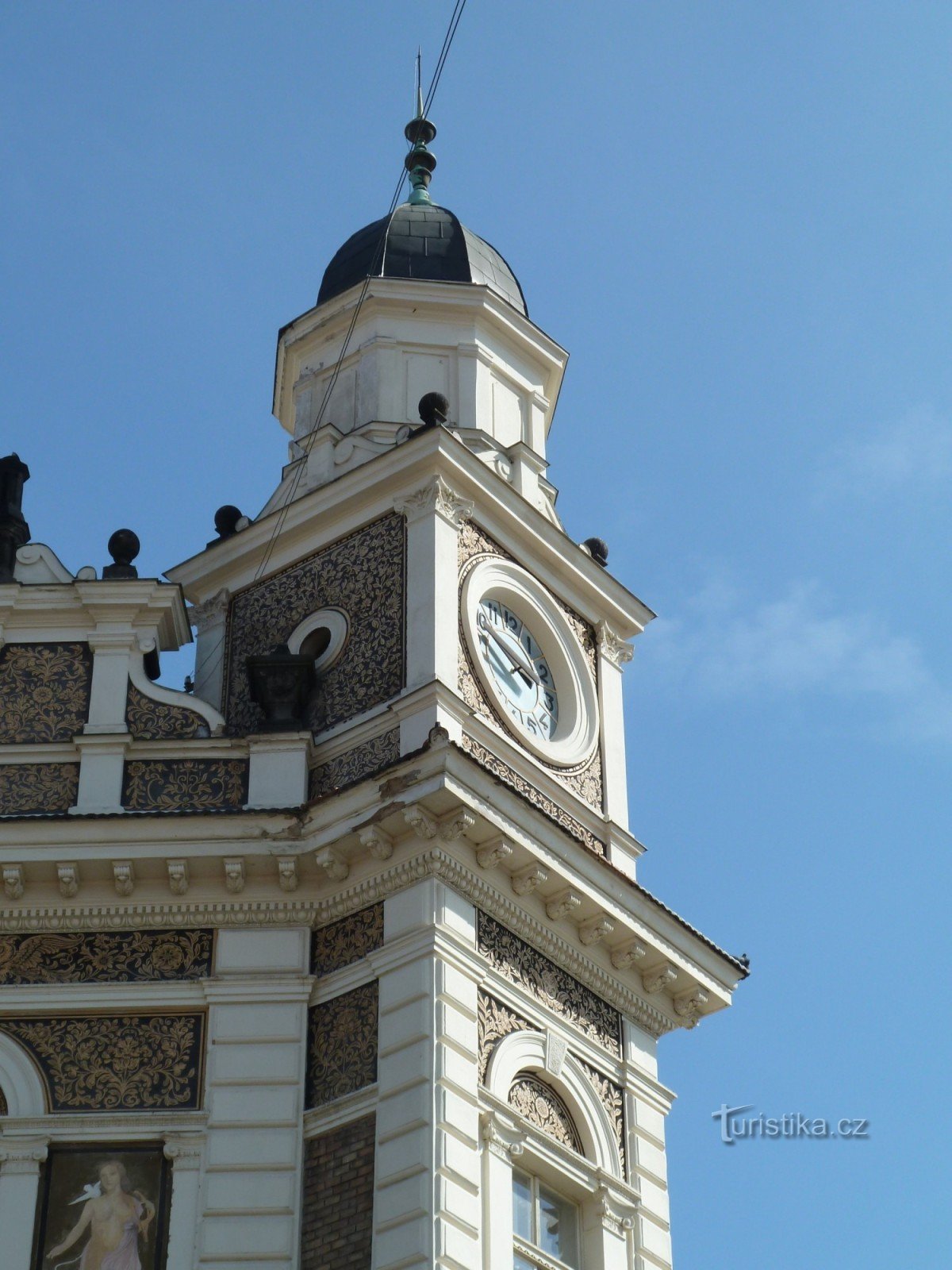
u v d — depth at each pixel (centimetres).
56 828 2920
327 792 2978
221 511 3459
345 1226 2667
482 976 2869
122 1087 2800
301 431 3625
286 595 3319
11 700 3084
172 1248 2683
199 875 2925
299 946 2897
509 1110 2803
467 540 3259
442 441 3234
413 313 3638
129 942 2911
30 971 2883
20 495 3322
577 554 3419
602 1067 3025
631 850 3275
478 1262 2633
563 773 3238
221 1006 2845
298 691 3100
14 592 3150
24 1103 2778
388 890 2889
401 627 3142
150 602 3142
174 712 3078
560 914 2994
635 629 3522
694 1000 3169
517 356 3706
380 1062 2755
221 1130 2753
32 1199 2714
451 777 2853
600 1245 2880
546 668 3350
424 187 4000
